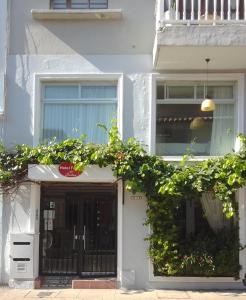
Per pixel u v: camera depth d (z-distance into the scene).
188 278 11.22
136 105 11.71
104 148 11.18
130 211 11.45
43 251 11.88
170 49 10.38
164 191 10.74
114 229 11.84
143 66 11.79
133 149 11.16
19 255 11.23
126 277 11.27
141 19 11.88
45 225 11.94
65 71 11.80
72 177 11.20
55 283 11.60
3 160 11.43
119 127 11.68
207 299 10.14
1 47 11.84
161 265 11.20
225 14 10.81
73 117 11.93
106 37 11.85
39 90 11.84
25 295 10.54
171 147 11.83
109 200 11.91
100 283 11.30
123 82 11.73
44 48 11.87
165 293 10.77
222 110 11.91
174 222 11.37
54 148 11.30
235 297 10.31
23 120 11.74
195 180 10.85
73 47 11.84
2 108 11.70
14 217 11.50
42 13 11.77
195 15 10.88
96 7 12.09
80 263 11.81
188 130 11.88
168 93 11.94
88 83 11.94
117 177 11.16
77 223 11.91
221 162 11.00
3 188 11.46
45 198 11.97
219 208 11.55
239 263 11.23
